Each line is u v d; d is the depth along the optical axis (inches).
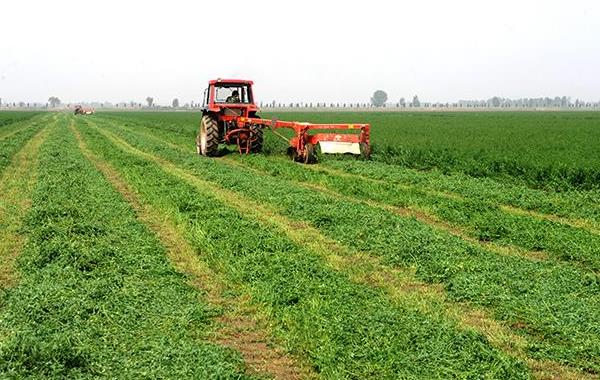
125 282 303.7
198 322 259.9
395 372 215.3
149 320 258.2
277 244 370.6
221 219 438.3
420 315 266.5
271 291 291.4
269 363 226.4
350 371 215.2
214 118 892.0
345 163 775.1
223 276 323.6
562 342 246.2
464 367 216.4
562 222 477.7
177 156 873.5
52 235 382.3
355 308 270.4
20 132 1445.6
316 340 238.5
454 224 458.9
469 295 293.0
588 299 290.2
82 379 201.3
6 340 220.2
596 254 367.2
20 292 279.3
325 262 345.1
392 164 819.4
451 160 776.9
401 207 526.9
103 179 633.6
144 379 204.2
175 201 507.8
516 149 877.2
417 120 2397.9
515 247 395.5
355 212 462.6
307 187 625.0
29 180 636.1
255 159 824.3
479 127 1668.3
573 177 628.7
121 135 1416.1
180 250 374.0
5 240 388.2
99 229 402.9
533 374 219.8
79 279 304.5
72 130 1631.4
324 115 3297.2
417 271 331.9
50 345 215.5
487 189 605.9
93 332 240.5
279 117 2770.7
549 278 321.1
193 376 205.5
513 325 264.2
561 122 2114.9
